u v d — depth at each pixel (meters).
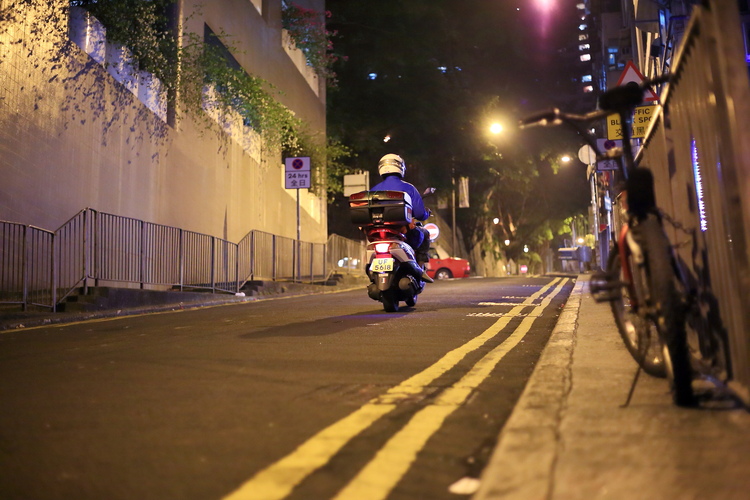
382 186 10.26
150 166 15.66
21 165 11.12
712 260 3.93
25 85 11.31
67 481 2.95
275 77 25.22
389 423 3.76
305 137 26.64
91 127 13.27
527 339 7.19
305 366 5.55
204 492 2.78
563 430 3.27
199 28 18.58
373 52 34.81
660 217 4.07
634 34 30.31
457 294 14.88
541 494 2.54
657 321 3.80
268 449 3.32
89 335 8.15
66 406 4.27
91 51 13.50
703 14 3.51
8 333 8.65
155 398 4.45
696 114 3.94
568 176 59.59
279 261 21.08
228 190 20.34
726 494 2.48
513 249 67.75
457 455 3.21
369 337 7.34
